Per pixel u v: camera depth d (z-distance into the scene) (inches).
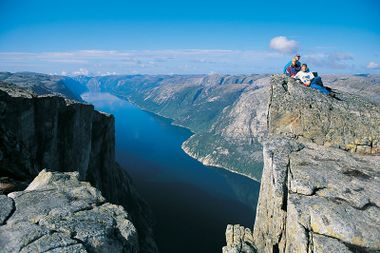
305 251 951.6
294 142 1476.4
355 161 1338.6
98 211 936.9
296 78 1865.2
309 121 1547.7
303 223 1005.8
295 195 1121.4
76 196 1016.2
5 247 740.7
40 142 2827.3
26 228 808.9
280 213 1193.4
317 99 1631.4
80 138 3580.2
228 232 1596.9
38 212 893.2
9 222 839.1
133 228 898.1
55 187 1068.5
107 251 793.6
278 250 1217.4
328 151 1422.2
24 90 3029.0
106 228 852.0
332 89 1958.7
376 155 1425.9
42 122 2829.7
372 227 952.3
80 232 812.0
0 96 2373.3
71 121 3353.8
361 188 1126.4
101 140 4650.6
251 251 1411.2
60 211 904.3
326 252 904.9
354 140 1475.1
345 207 1030.4
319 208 1031.0
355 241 924.0
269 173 1344.7
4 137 1727.4
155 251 5280.5
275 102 1631.4
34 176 1717.5
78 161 3558.1
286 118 1584.6
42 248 737.0
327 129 1521.9
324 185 1141.7
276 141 1477.6
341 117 1546.5
